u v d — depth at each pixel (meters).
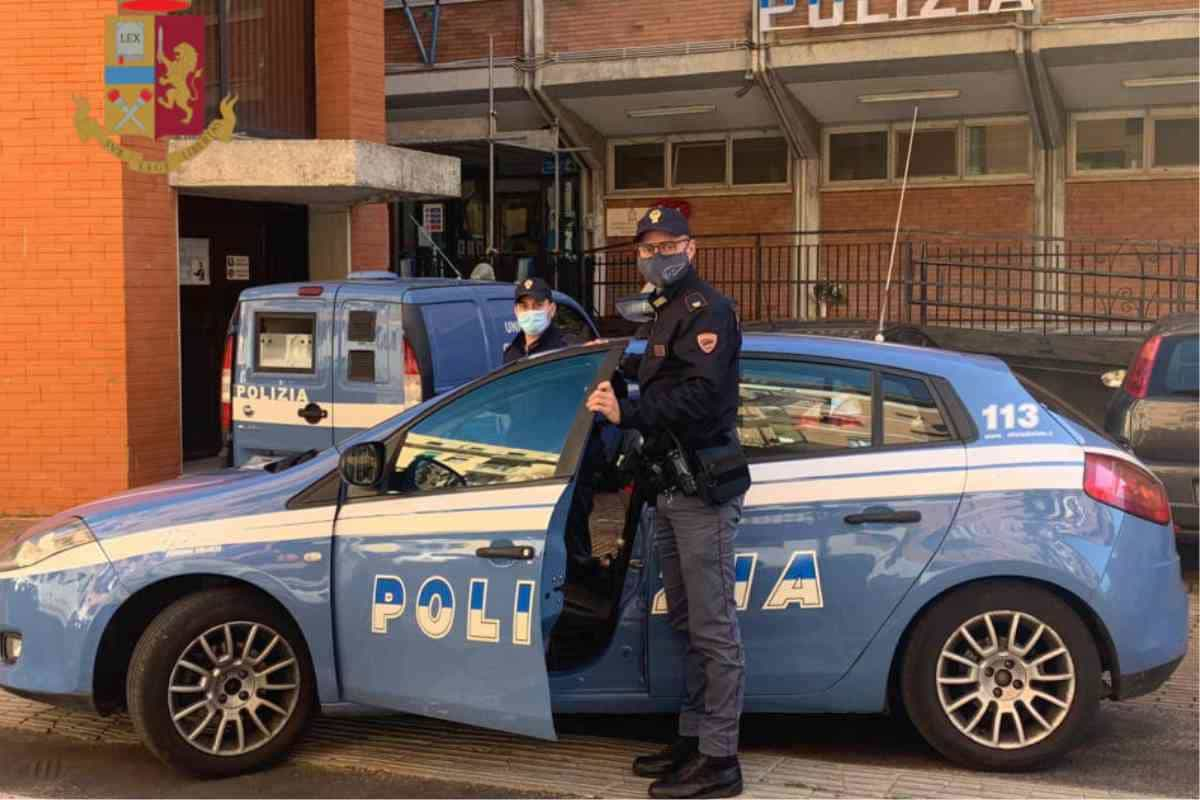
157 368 10.02
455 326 8.34
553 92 15.41
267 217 12.22
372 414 8.08
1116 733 5.23
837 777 4.70
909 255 13.56
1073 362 11.23
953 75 14.14
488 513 4.55
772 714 5.54
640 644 4.71
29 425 9.82
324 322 8.20
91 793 4.63
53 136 9.68
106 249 9.70
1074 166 14.58
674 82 14.95
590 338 10.10
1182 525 7.32
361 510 4.73
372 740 5.19
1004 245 14.81
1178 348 7.52
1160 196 14.20
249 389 8.41
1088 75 13.77
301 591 4.70
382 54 12.22
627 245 14.77
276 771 4.84
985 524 4.62
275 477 4.91
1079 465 4.70
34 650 4.79
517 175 17.02
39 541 4.89
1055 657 4.64
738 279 16.02
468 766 4.89
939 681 4.66
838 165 15.59
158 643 4.64
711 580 4.39
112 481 9.77
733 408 4.42
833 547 4.65
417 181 11.04
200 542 4.72
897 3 13.84
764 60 14.41
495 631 4.48
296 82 11.70
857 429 4.78
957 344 11.46
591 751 5.05
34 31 9.65
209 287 11.66
